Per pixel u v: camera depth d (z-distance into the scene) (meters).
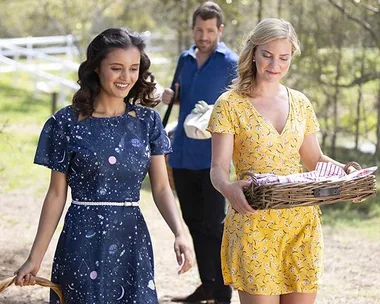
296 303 4.69
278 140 4.63
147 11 19.50
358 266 8.62
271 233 4.61
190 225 6.98
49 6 22.92
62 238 4.48
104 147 4.43
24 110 20.72
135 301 4.46
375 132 15.49
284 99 4.72
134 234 4.50
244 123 4.63
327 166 4.39
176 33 16.73
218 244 6.74
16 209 11.28
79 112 4.46
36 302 6.98
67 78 24.91
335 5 12.91
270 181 4.16
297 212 4.61
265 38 4.53
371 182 4.27
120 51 4.40
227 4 13.41
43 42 23.31
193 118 6.60
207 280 7.03
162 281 7.93
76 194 4.48
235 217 4.68
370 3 13.22
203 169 6.71
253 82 4.67
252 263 4.61
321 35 13.77
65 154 4.45
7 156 14.92
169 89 6.98
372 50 14.09
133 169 4.46
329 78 13.95
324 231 10.28
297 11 14.05
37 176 13.75
